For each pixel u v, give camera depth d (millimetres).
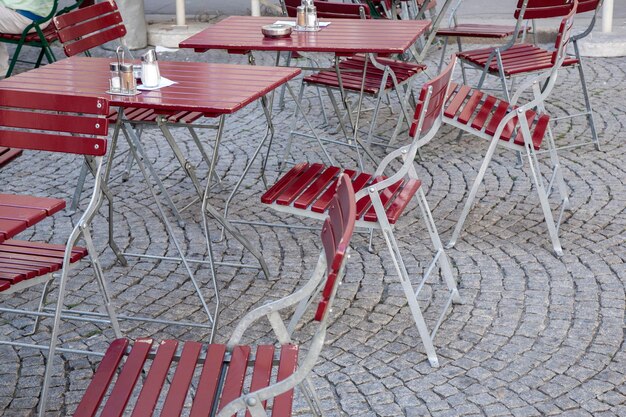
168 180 6828
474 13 12258
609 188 6445
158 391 3086
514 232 5805
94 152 3969
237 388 3090
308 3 6488
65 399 4152
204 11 12406
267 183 6746
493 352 4473
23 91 4031
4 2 8750
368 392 4168
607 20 10414
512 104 5953
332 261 2807
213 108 4445
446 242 5688
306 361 2754
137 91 4832
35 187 6770
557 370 4301
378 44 5910
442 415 3984
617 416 3949
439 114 4648
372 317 4816
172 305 5004
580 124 7832
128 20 10727
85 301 5043
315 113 8359
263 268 5242
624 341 4527
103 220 6148
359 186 4770
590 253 5484
